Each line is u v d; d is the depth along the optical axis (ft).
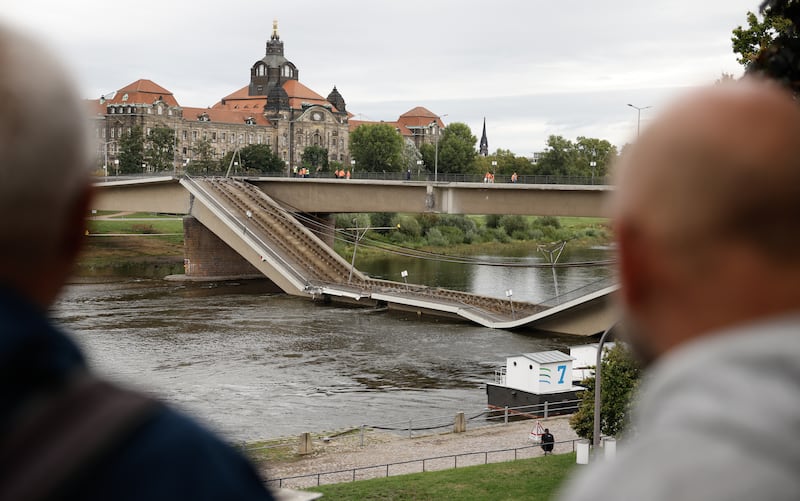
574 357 173.06
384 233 484.33
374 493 102.53
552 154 651.66
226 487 5.33
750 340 4.95
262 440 134.51
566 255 452.76
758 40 127.34
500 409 157.99
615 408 116.26
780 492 4.35
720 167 5.32
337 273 308.40
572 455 119.14
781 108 5.41
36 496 5.07
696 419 4.70
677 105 5.65
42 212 5.78
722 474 4.45
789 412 4.51
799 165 5.25
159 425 5.41
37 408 5.34
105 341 211.61
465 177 314.35
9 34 5.67
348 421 148.25
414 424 147.23
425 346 215.31
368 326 242.58
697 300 5.38
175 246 458.50
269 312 265.54
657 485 4.56
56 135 5.74
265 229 323.57
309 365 191.11
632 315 5.75
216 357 196.44
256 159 621.72
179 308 271.08
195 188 335.26
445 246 485.97
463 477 108.27
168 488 5.19
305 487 107.45
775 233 5.24
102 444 5.21
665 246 5.48
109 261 406.62
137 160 633.61
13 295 5.69
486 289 323.78
